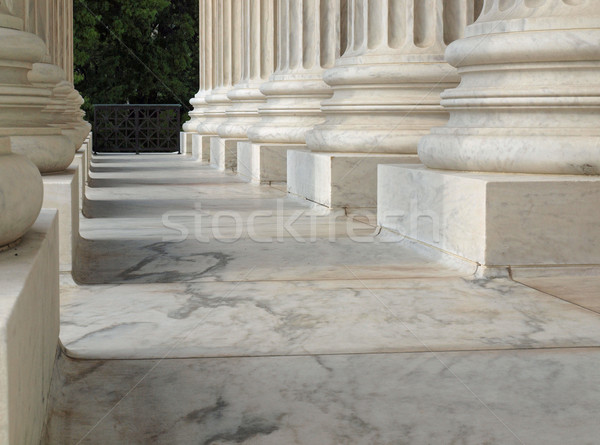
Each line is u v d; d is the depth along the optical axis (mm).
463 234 10047
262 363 5980
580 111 10305
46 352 4883
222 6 37031
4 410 3141
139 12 67750
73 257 9469
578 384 5480
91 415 4910
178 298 8336
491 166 10531
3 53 10328
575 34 10188
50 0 20234
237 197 19781
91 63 71000
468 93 11031
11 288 3648
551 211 9508
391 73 16312
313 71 23062
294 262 10586
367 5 16828
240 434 4590
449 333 6895
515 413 4906
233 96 30141
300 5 22969
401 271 9945
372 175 15930
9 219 4586
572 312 7711
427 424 4727
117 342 6590
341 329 7031
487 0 11703
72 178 10062
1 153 4898
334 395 5258
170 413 4934
